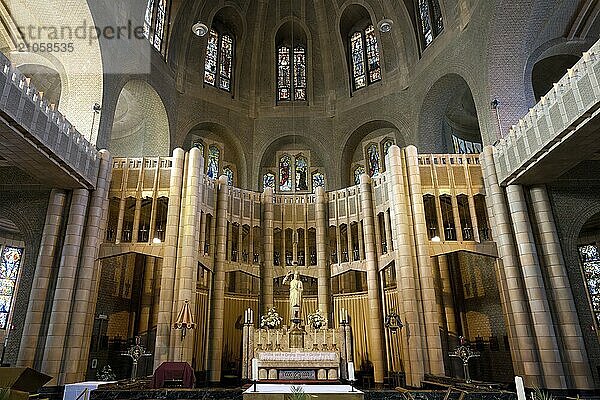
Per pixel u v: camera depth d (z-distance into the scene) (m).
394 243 19.95
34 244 17.95
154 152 27.17
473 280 22.89
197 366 21.53
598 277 23.44
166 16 27.97
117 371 21.69
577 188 18.19
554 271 16.88
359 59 32.56
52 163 16.02
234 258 24.48
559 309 16.45
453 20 24.06
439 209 19.75
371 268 21.94
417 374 17.19
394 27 29.53
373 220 22.86
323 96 32.84
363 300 24.34
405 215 19.64
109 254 18.78
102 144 20.06
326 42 33.12
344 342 19.08
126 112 27.05
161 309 18.23
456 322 22.94
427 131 27.09
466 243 18.86
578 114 13.31
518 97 20.06
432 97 26.48
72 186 18.38
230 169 31.61
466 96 27.16
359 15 32.72
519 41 20.14
